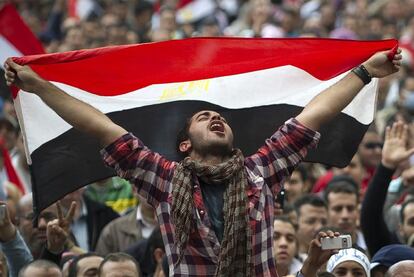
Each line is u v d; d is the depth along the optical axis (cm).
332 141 1730
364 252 2058
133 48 1712
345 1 4859
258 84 1734
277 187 1534
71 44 4044
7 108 3256
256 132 1725
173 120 1717
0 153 2656
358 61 1723
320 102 1573
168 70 1731
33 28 4472
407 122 3180
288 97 1730
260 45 1741
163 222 1505
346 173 2759
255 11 4447
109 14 4512
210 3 4650
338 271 1942
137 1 4594
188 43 1736
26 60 1608
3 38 2669
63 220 1889
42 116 1714
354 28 4459
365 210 2127
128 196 2555
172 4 4688
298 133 1545
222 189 1496
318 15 4744
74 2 4525
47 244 1927
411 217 2270
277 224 2188
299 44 1739
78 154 1708
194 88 1731
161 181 1511
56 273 1850
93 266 1970
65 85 1708
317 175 2956
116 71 1717
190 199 1481
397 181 2556
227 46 1739
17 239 1933
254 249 1484
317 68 1731
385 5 4725
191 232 1479
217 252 1477
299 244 2348
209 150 1513
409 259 1984
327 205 2406
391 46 1712
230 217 1468
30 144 1712
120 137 1527
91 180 1703
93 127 1533
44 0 4788
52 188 1708
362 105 1739
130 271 1872
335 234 1614
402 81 3584
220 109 1725
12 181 2680
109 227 2372
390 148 2120
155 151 1708
